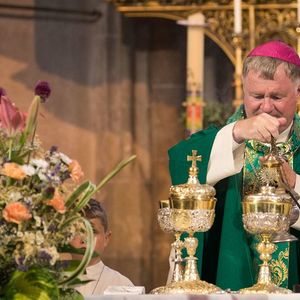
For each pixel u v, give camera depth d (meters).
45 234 5.72
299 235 7.53
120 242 18.02
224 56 17.64
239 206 7.46
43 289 5.68
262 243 6.75
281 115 7.19
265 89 7.12
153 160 18.25
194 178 6.79
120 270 17.92
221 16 15.26
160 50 18.23
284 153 7.62
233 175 7.50
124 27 18.06
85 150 17.92
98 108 17.97
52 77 17.62
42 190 5.73
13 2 17.39
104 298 5.92
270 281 6.75
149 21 18.17
